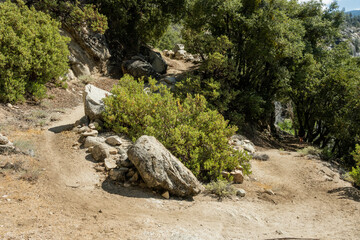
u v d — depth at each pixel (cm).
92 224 470
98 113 1095
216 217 623
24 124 1069
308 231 619
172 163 738
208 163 900
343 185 1138
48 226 435
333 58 2534
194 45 2205
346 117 2092
